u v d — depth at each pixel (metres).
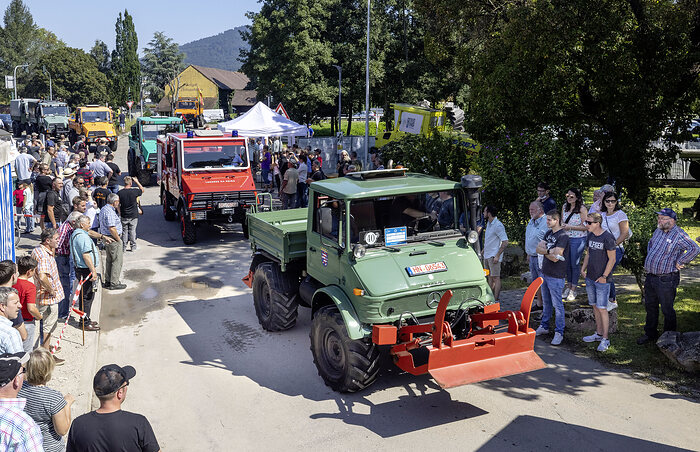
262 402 6.91
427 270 6.78
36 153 22.91
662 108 12.87
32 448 3.89
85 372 7.64
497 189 12.09
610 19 12.37
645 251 9.37
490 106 14.34
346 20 42.56
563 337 8.52
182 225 15.49
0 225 8.36
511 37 13.75
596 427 6.15
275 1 44.38
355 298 6.66
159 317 9.95
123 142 51.44
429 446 5.88
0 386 3.90
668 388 6.97
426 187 7.11
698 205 16.69
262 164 23.92
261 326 9.45
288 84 42.78
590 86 13.55
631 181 14.05
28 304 6.75
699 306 9.49
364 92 43.06
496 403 6.75
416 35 40.91
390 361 8.06
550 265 8.23
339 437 6.09
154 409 6.81
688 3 12.62
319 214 7.57
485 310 6.99
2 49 126.56
